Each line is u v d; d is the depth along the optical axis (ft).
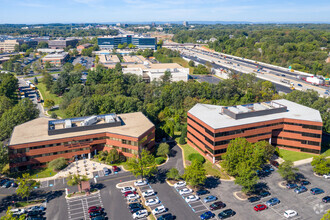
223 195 307.17
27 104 520.83
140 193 311.27
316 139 397.39
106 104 512.22
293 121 403.95
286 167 323.37
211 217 268.82
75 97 626.23
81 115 501.97
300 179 337.31
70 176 318.04
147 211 277.03
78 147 383.04
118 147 390.21
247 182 293.23
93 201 296.10
